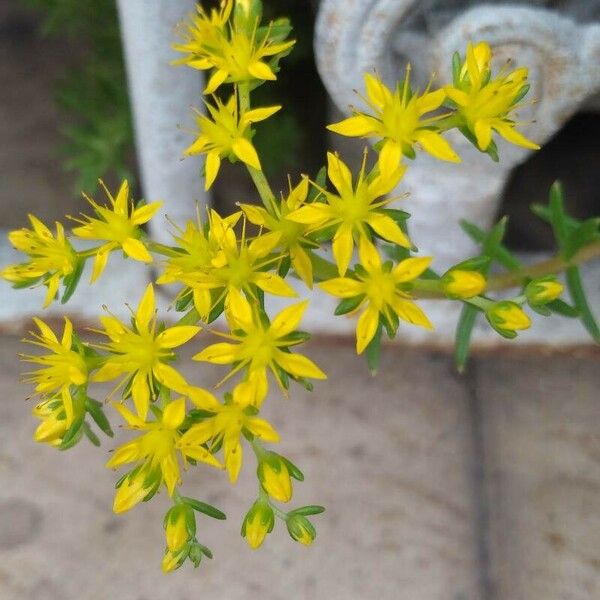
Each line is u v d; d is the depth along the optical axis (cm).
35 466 22
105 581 20
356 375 22
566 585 20
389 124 11
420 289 11
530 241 23
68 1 23
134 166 25
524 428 21
